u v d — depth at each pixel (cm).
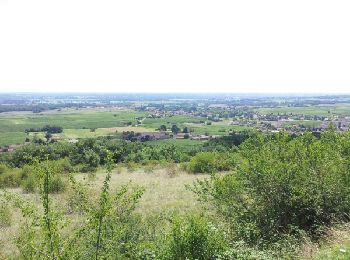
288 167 987
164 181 2866
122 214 673
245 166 1012
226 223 992
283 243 866
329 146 1116
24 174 2942
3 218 1465
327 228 909
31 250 573
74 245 602
